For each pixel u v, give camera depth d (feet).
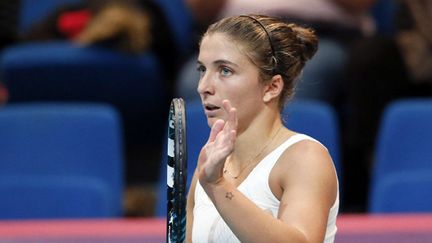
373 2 58.49
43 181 50.83
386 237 39.91
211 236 26.22
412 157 50.01
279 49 26.22
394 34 61.77
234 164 27.02
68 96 54.75
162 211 49.85
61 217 50.44
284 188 25.63
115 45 53.42
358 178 55.26
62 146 51.03
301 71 27.45
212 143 23.43
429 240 39.91
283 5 57.16
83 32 54.65
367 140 54.60
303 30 27.22
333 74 53.67
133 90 54.70
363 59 54.13
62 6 59.31
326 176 25.38
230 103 25.76
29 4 64.18
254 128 26.45
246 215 23.26
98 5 56.49
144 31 53.93
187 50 60.29
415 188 49.47
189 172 48.55
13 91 54.60
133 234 40.45
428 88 56.34
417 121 50.08
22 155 51.24
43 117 51.34
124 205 56.59
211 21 59.21
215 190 23.45
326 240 26.05
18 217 50.67
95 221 43.80
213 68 25.89
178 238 23.65
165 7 61.00
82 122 51.03
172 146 24.12
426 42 56.80
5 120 51.60
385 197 49.47
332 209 25.81
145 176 58.44
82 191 50.31
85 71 53.57
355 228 40.09
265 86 26.22
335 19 57.41
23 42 58.90
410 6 58.18
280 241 23.24
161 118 57.00
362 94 54.19
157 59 58.23
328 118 48.24
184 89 53.88
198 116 48.96
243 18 26.27
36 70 53.42
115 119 50.96
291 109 48.32
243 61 25.71
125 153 58.13
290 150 25.99
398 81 54.75
